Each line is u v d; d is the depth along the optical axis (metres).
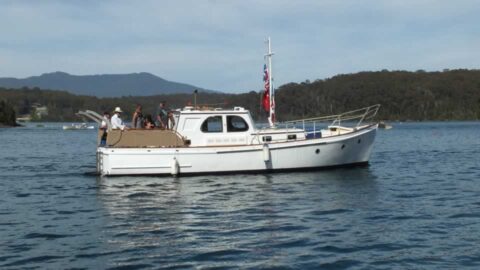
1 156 40.50
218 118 22.98
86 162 34.34
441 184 21.16
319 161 23.58
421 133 82.69
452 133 81.00
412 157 35.25
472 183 21.50
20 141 69.56
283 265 10.35
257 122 26.64
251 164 22.80
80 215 15.43
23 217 15.21
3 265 10.44
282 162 23.05
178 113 22.86
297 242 11.98
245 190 19.36
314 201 17.12
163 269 10.14
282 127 25.08
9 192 20.09
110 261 10.66
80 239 12.47
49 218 15.03
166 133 22.36
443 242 11.88
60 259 10.82
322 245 11.70
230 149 22.48
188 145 22.64
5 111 168.25
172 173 22.20
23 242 12.23
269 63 25.64
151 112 24.56
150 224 14.03
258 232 12.95
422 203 16.70
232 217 14.76
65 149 50.09
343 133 23.84
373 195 18.31
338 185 20.48
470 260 10.53
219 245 11.78
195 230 13.24
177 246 11.73
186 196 18.28
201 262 10.55
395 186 20.47
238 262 10.54
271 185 20.42
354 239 12.20
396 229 13.13
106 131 23.36
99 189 20.20
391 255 10.95
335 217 14.60
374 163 30.81
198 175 22.47
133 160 22.17
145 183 21.08
